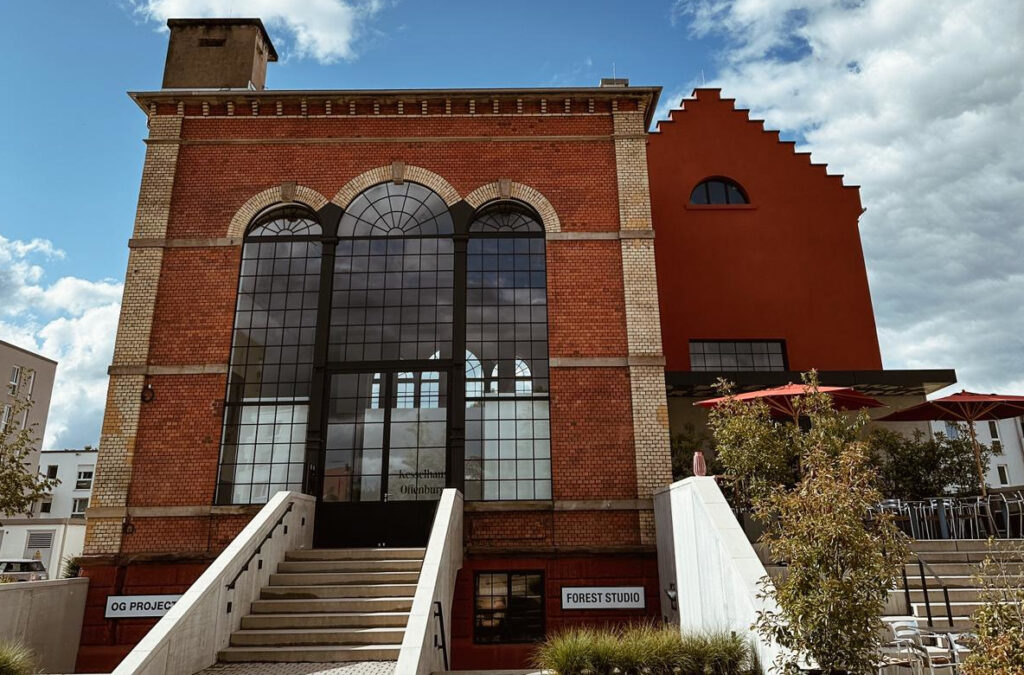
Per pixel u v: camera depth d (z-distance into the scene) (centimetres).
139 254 1527
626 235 1541
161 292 1511
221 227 1556
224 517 1379
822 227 2036
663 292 1969
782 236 2023
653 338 1478
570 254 1541
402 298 1530
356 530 1393
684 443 1616
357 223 1577
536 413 1464
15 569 2591
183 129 1617
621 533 1373
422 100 1620
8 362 4994
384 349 1499
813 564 736
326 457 1439
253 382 1483
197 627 880
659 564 1306
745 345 1964
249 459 1439
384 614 1027
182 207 1565
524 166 1598
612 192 1583
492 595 1351
